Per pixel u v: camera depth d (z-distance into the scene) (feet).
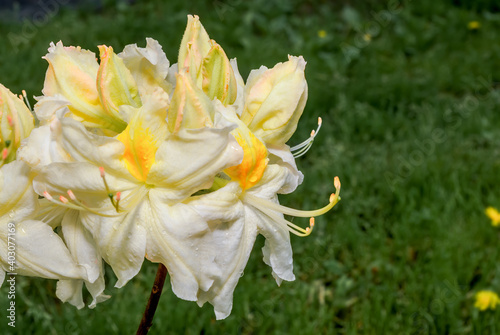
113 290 2.02
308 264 2.21
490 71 3.59
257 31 4.09
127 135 0.96
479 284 2.13
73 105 1.00
